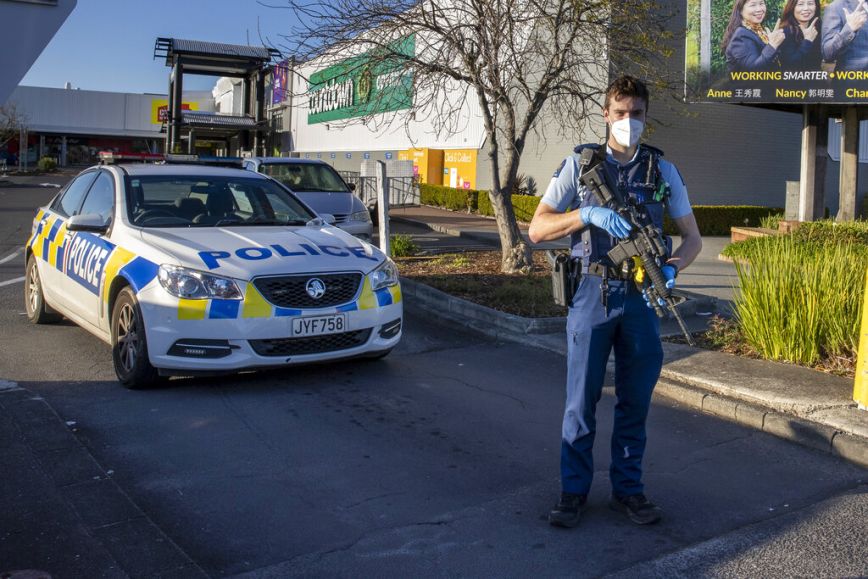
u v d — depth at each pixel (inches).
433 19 408.2
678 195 162.4
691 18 660.7
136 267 253.1
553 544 157.1
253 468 192.7
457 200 1039.6
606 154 157.5
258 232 278.1
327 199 560.1
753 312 288.0
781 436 221.5
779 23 646.5
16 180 1779.0
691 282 466.3
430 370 284.2
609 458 203.9
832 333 273.9
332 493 179.5
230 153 1497.3
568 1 403.9
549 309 354.3
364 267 265.3
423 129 1165.1
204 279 241.4
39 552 149.9
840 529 165.2
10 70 111.3
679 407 246.5
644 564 149.8
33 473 186.7
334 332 253.9
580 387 161.5
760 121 932.6
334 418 229.9
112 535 157.5
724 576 145.7
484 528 163.6
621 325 158.9
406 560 150.2
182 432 215.8
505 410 240.8
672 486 187.3
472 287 398.0
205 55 1198.3
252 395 249.1
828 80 641.6
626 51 423.2
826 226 573.0
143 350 244.4
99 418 225.1
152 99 2541.8
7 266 516.1
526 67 438.0
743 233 657.0
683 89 588.7
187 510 169.6
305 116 1652.3
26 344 308.3
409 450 206.4
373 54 425.1
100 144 2586.1
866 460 201.2
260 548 154.0
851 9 631.2
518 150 443.5
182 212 289.6
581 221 151.9
